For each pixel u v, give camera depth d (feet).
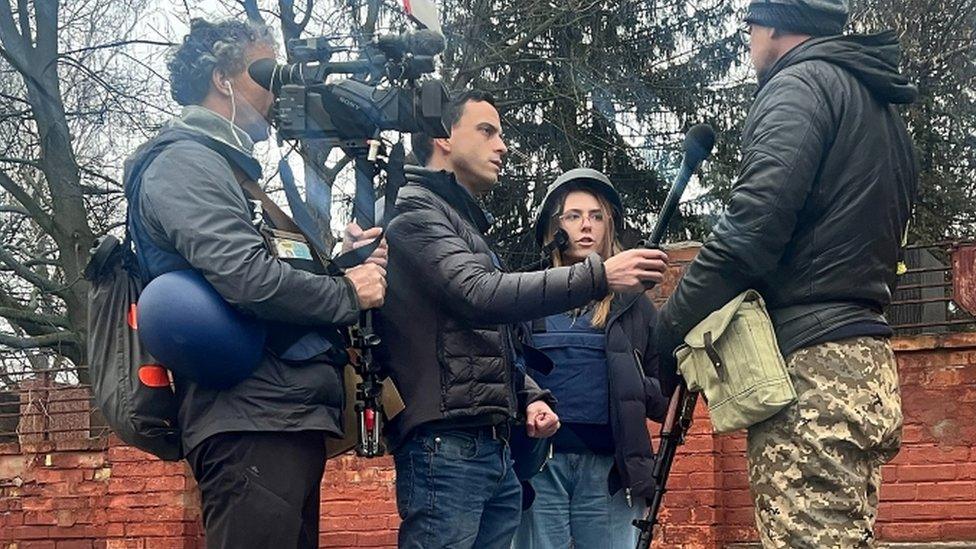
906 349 24.22
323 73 11.23
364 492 27.14
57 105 49.85
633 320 14.69
